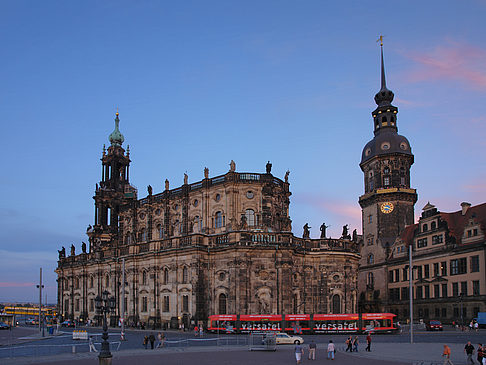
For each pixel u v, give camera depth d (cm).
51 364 4253
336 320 7944
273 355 4950
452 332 8475
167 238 9294
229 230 9012
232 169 9219
